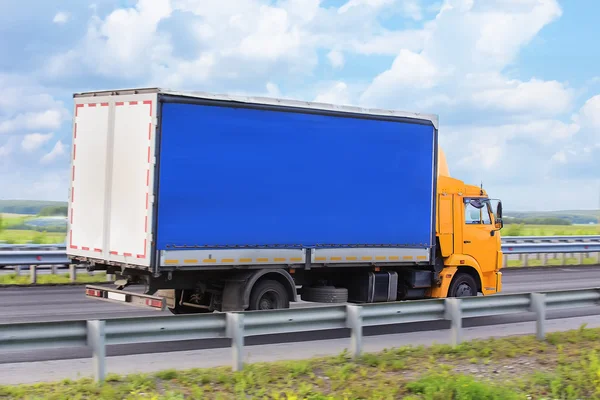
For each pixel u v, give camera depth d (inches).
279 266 581.6
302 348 499.5
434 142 669.3
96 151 567.8
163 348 489.7
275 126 573.6
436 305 496.4
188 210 534.9
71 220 591.5
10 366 422.3
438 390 374.9
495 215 735.1
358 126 619.8
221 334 409.4
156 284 559.8
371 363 436.5
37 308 664.4
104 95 562.3
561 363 458.3
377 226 633.6
